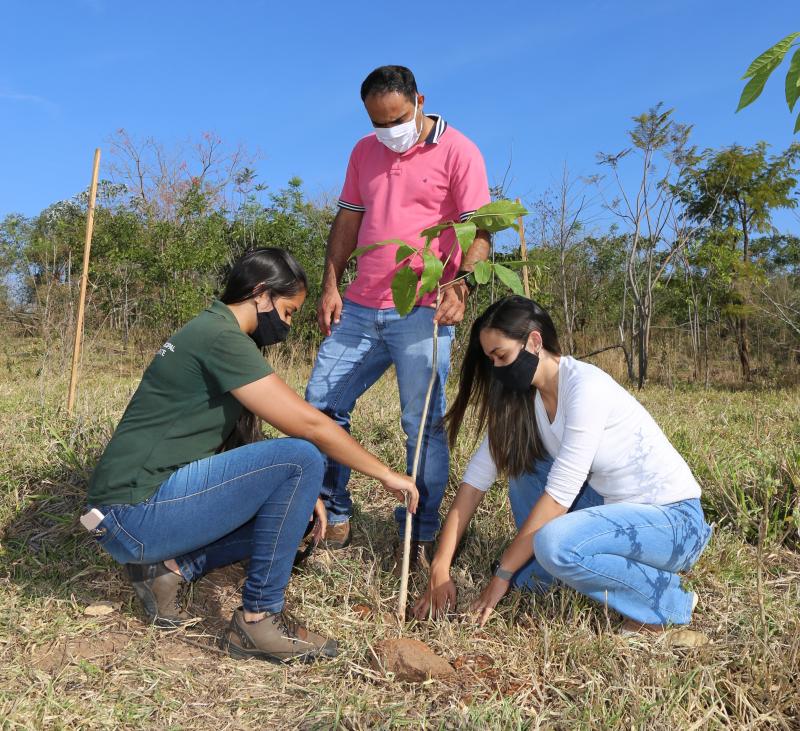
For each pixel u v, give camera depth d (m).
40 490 3.41
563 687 2.12
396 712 1.98
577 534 2.26
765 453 3.97
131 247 11.77
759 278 11.80
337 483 3.09
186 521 2.24
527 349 2.45
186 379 2.22
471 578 2.79
